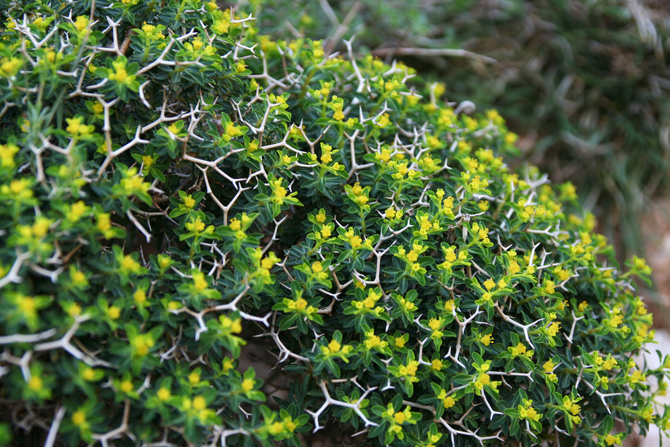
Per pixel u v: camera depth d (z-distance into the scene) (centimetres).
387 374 43
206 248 45
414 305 44
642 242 67
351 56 50
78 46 43
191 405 40
